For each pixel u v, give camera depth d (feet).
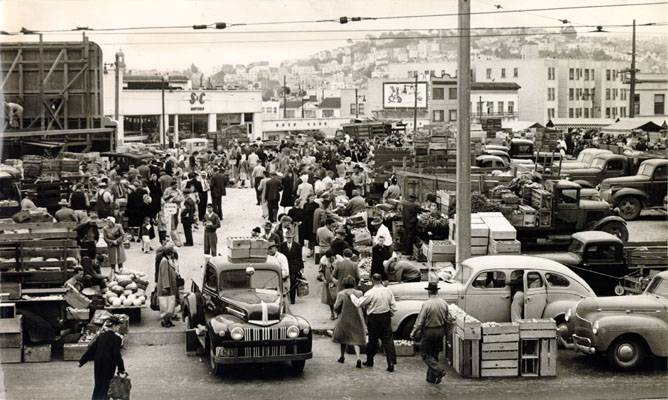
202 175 116.88
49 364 50.83
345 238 69.31
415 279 62.44
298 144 187.93
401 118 415.85
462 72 62.54
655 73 273.33
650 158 109.19
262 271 51.49
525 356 48.85
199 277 71.61
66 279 55.77
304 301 67.26
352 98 505.66
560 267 54.90
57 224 56.49
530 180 89.66
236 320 48.29
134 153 144.36
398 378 48.57
